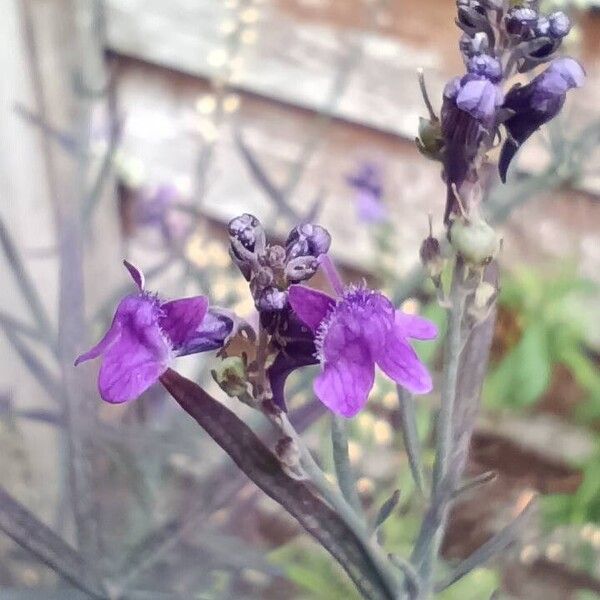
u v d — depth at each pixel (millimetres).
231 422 50
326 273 52
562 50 123
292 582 131
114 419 115
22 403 130
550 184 102
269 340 50
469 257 55
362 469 132
